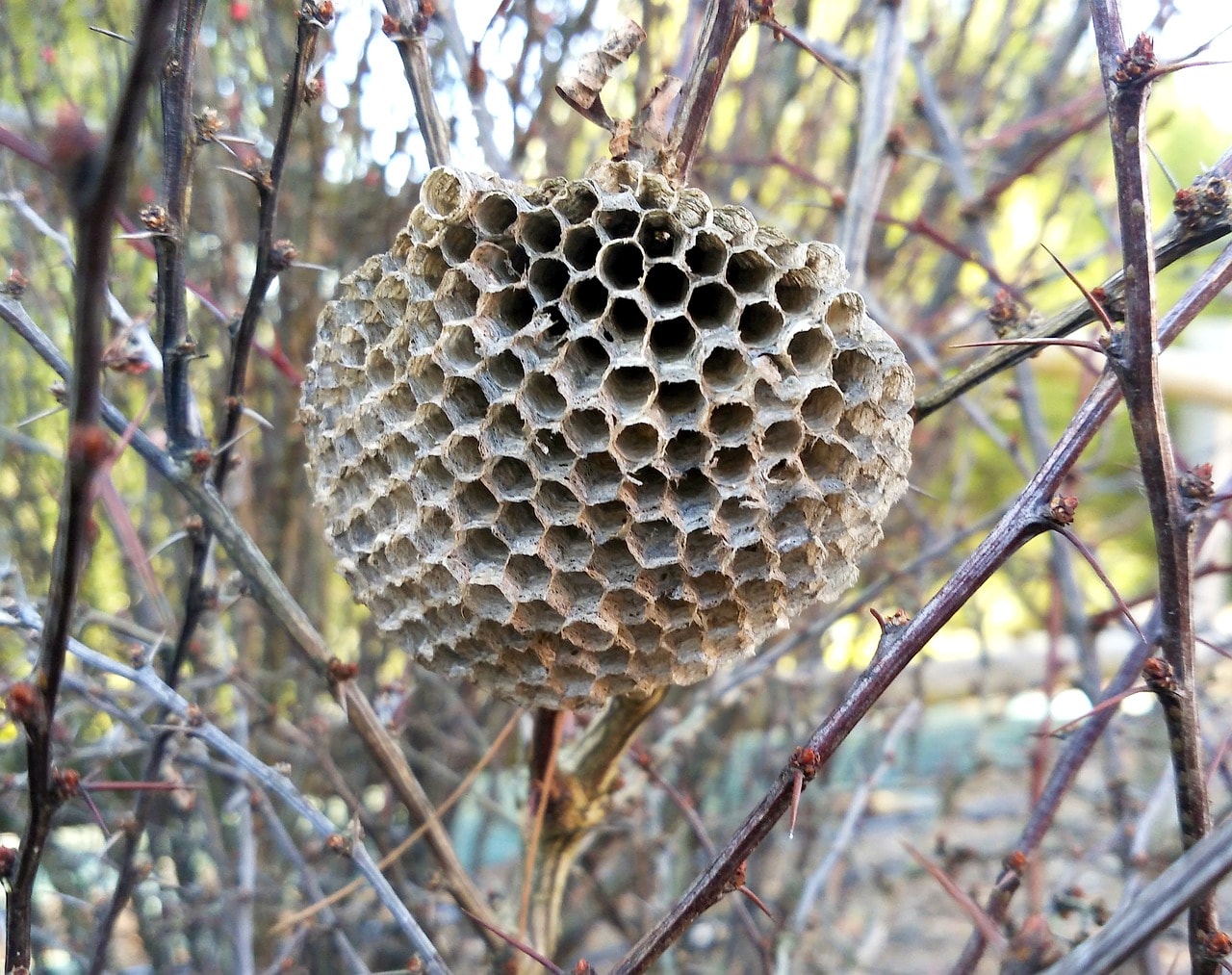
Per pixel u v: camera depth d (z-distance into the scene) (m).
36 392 0.22
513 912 0.14
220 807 0.22
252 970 0.16
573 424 0.10
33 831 0.09
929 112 0.18
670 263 0.10
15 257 0.20
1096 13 0.08
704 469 0.10
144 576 0.12
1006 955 0.11
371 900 0.21
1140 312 0.08
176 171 0.10
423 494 0.11
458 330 0.10
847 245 0.15
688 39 0.16
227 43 0.20
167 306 0.11
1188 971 0.20
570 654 0.11
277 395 0.21
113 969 0.20
